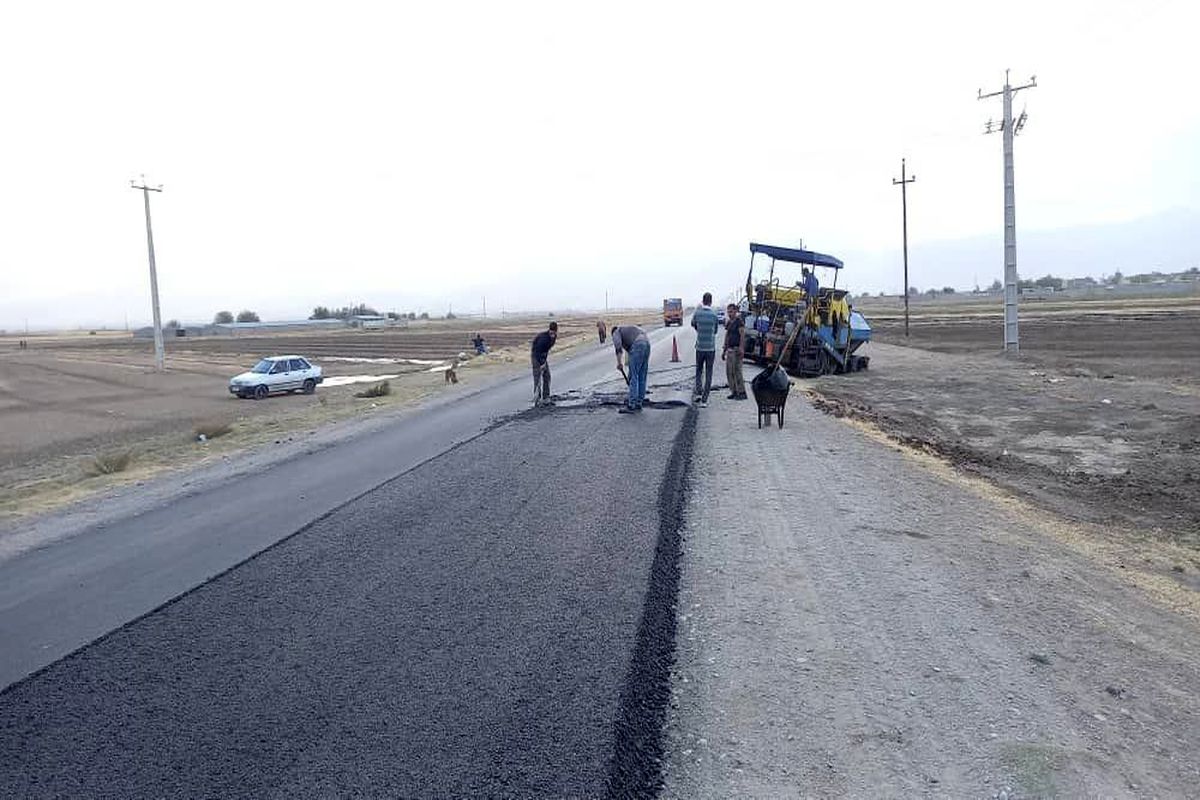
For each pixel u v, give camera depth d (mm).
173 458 14062
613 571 6254
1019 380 25047
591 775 3596
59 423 28766
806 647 4867
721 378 21859
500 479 9742
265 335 151500
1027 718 4109
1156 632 5605
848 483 9211
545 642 4988
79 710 4328
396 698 4336
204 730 4074
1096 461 13305
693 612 5410
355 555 6922
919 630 5133
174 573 6684
